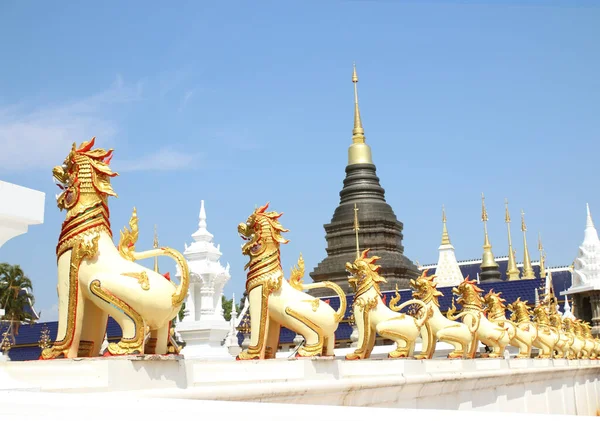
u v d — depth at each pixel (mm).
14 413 6660
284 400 14570
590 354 55344
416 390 20891
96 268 11898
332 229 69875
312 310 17406
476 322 29547
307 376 16516
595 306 68625
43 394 7414
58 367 10680
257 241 17719
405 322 22906
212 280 31391
